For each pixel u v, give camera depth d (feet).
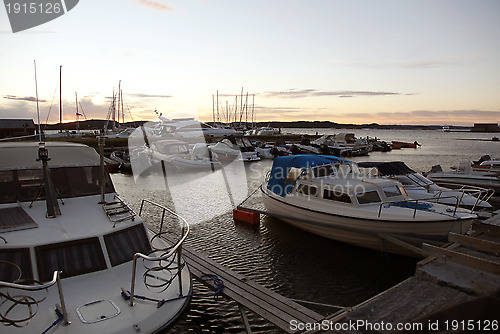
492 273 16.47
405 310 13.79
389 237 28.37
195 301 23.09
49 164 20.75
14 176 19.62
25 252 15.57
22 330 13.07
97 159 23.00
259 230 37.45
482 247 21.45
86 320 13.85
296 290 25.16
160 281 17.28
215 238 35.17
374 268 28.63
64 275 15.88
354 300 23.81
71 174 21.34
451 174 59.72
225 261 29.94
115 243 17.83
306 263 29.55
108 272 16.92
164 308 15.44
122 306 14.96
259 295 20.12
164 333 14.80
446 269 17.03
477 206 39.58
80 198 21.02
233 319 21.31
